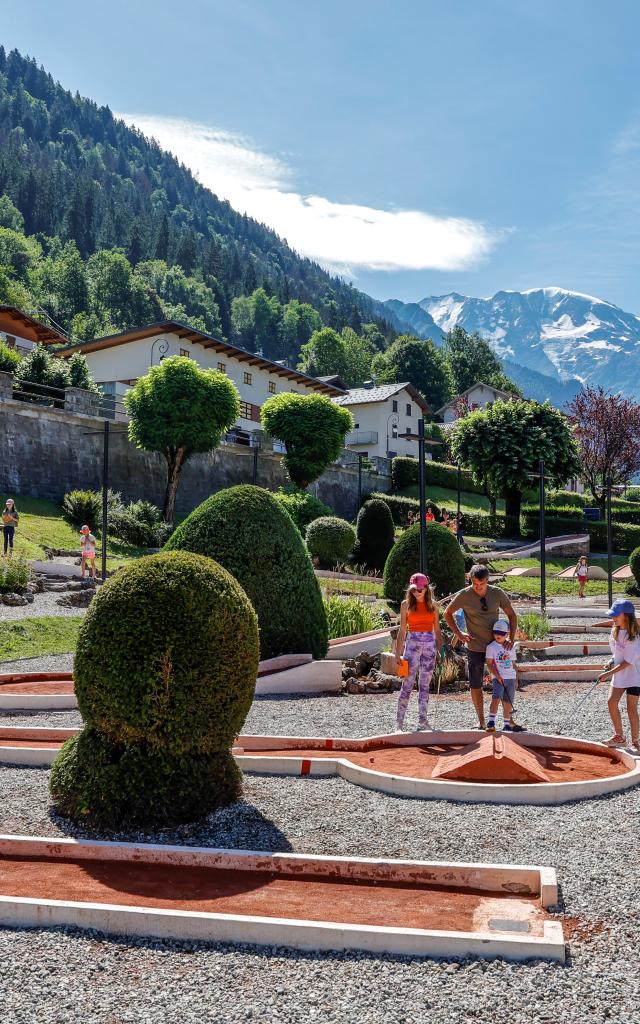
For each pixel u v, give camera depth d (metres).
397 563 22.48
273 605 13.61
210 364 56.22
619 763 8.56
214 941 4.97
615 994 4.32
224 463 45.84
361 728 10.25
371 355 175.88
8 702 11.83
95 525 32.69
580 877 5.71
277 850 6.29
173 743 6.98
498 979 4.50
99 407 39.88
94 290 172.38
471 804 7.41
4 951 4.88
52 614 19.19
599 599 29.98
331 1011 4.22
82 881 5.79
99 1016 4.21
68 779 7.14
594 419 66.25
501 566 39.69
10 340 53.62
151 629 7.00
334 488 55.56
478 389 103.56
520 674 14.05
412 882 5.70
